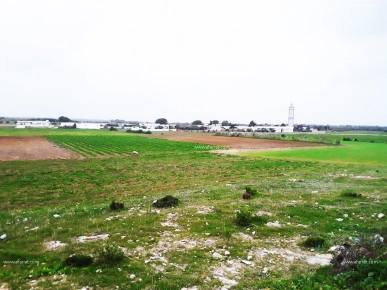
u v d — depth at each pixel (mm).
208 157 60312
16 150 69625
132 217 16703
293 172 39719
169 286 9180
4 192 27875
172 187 30969
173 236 13695
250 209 18312
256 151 73438
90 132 160000
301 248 12516
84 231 14422
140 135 147250
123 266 10578
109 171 41719
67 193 27938
